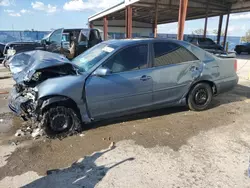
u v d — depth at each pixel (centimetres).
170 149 311
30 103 345
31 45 1009
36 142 334
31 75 343
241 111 461
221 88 467
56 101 331
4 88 689
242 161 280
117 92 364
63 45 957
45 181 246
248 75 897
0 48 1422
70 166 274
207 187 233
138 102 388
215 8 2012
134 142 332
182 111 460
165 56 405
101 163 279
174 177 250
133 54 380
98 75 351
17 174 259
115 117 393
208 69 440
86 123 372
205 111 461
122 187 235
